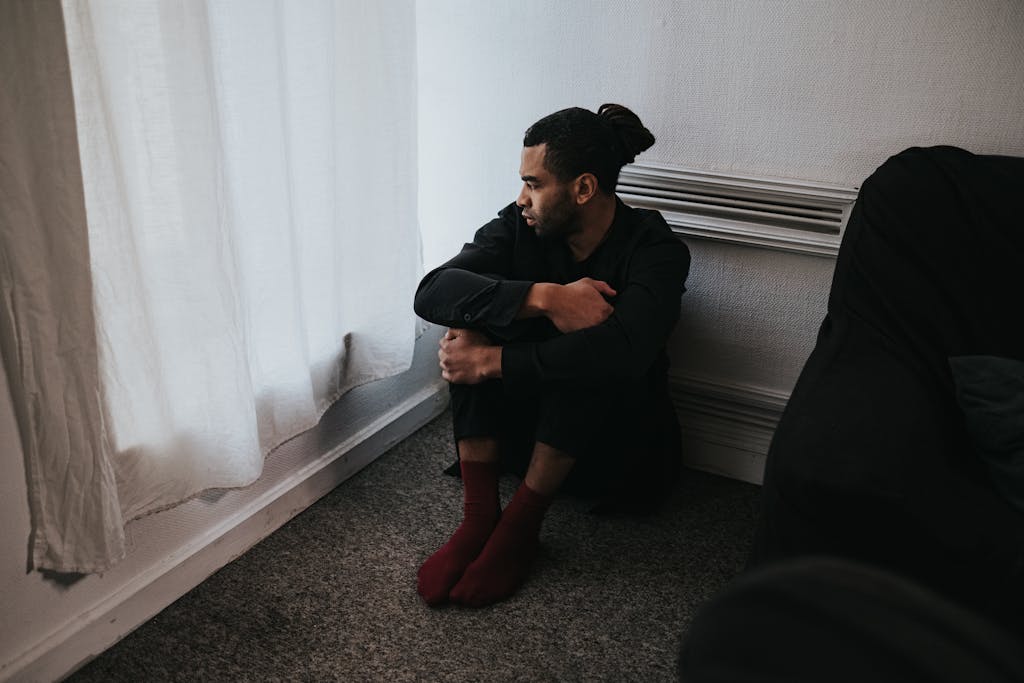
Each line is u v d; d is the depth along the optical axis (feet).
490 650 4.62
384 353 5.84
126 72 3.76
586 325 4.83
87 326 3.68
